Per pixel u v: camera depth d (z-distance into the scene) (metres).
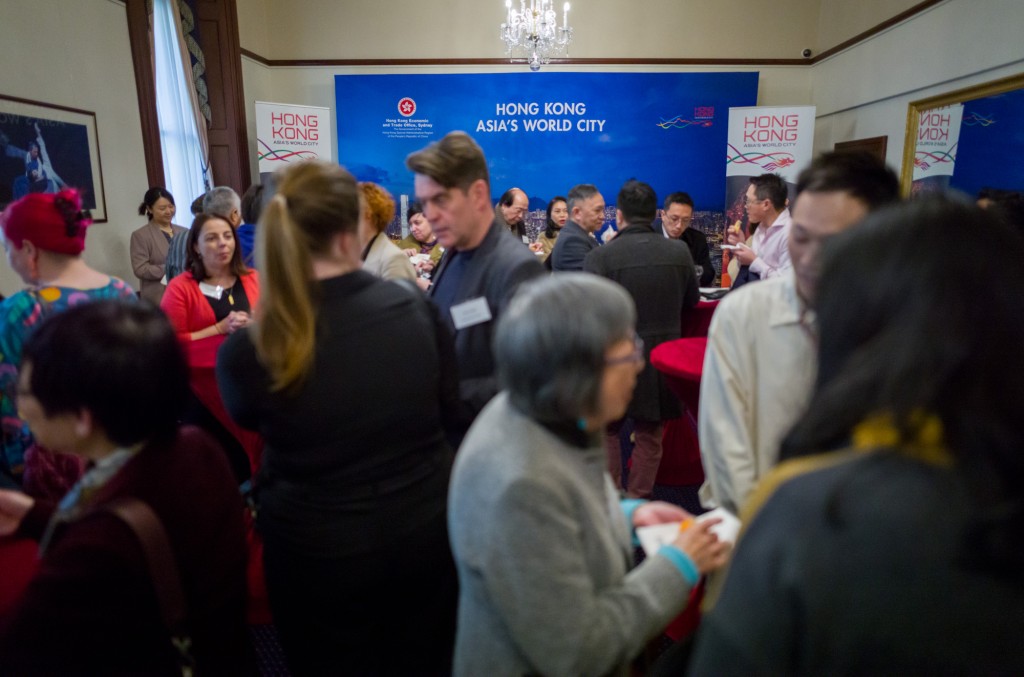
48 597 0.72
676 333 2.46
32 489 1.29
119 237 4.38
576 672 0.73
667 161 6.95
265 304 0.97
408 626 1.20
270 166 6.05
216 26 5.69
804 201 0.96
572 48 6.85
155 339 0.80
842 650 0.38
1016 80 3.99
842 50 6.21
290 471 1.06
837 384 0.44
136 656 0.79
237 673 0.97
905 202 0.47
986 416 0.38
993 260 0.41
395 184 6.99
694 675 0.46
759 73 6.86
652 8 6.77
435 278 1.81
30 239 1.43
